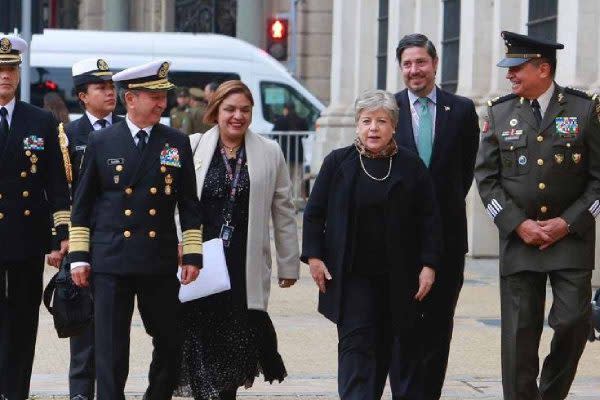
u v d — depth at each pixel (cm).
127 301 1027
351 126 3148
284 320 1605
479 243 2248
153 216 1023
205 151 1089
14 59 1067
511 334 1059
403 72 1117
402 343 1062
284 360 1366
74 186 1177
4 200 1072
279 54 3528
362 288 1029
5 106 1080
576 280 1044
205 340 1086
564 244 1046
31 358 1112
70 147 1177
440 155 1109
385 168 1032
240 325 1084
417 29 2692
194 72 3528
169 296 1031
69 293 1085
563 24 2003
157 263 1020
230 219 1082
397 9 2830
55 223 1089
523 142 1058
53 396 1191
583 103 1056
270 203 1099
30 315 1107
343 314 1027
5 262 1075
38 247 1088
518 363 1058
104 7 5700
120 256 1015
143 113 1026
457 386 1255
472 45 2338
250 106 1091
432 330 1117
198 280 1060
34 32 1955
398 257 1027
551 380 1073
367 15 3139
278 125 3459
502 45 2247
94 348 1119
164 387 1043
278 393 1216
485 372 1320
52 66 3428
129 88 1025
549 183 1052
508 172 1066
